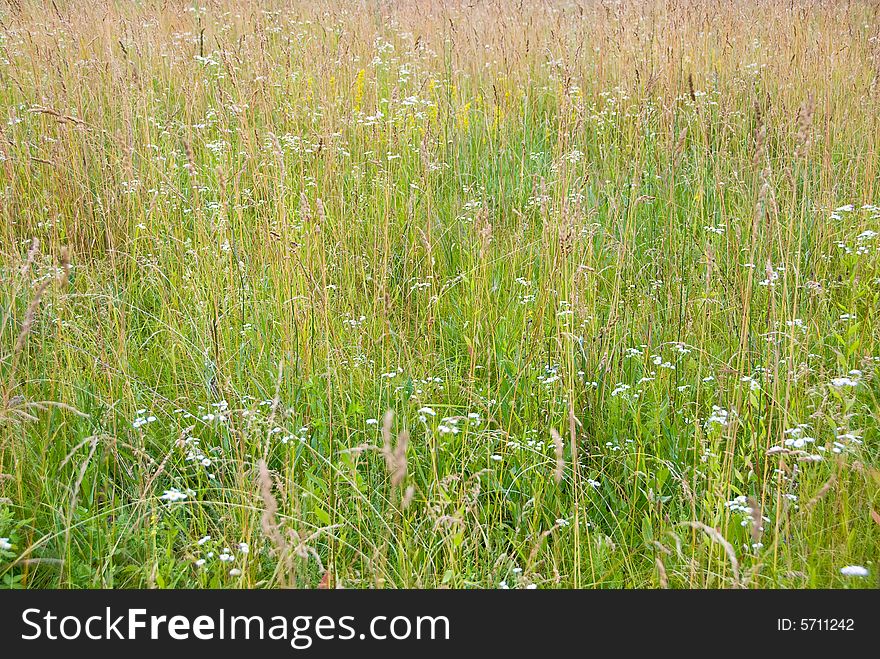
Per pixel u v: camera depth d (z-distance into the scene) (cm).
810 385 382
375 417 371
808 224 534
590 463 361
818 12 910
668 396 378
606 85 746
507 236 534
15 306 394
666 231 538
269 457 342
